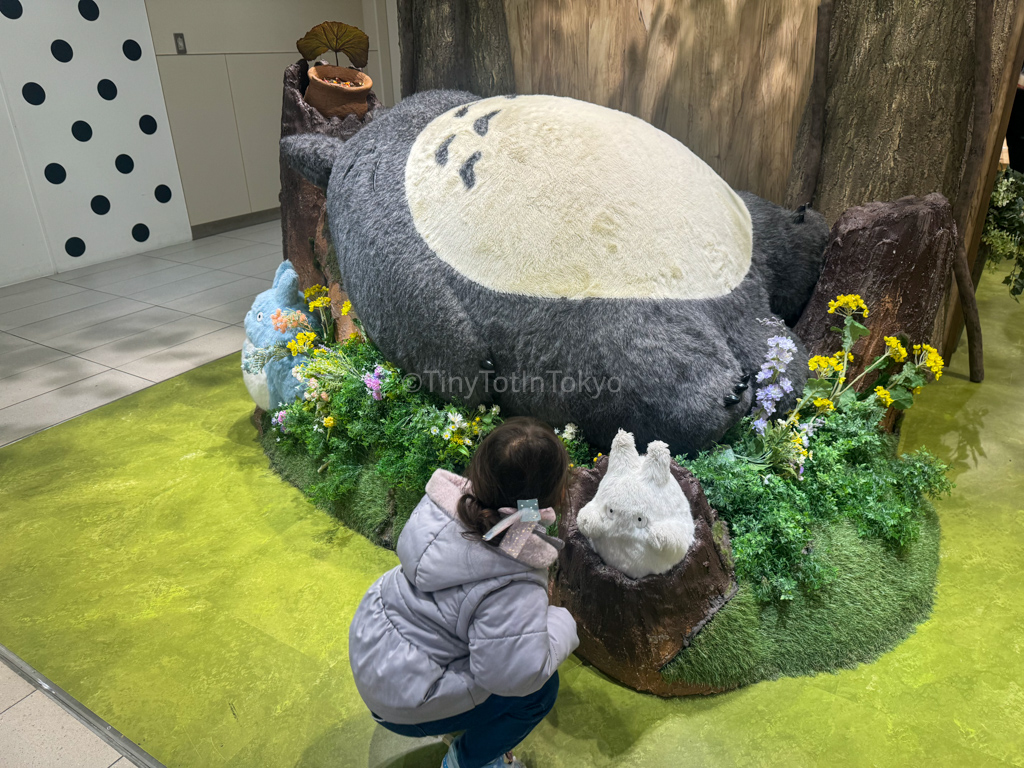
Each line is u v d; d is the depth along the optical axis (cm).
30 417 453
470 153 319
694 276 296
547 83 450
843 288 324
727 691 246
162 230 836
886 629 261
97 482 379
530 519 158
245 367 390
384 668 172
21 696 252
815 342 330
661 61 406
